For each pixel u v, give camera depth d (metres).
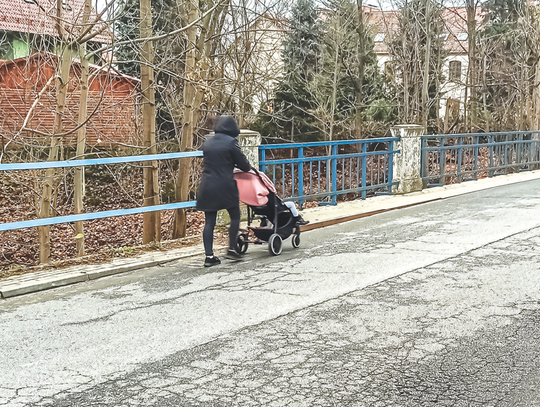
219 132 7.77
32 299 6.45
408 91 29.00
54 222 7.45
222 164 7.64
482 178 17.78
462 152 16.61
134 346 4.80
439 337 4.79
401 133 13.80
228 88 16.92
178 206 8.74
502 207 11.59
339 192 12.40
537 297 5.81
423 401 3.67
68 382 4.12
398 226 10.09
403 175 13.88
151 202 10.24
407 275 6.79
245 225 10.46
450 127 29.56
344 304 5.75
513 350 4.48
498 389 3.82
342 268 7.25
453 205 12.21
